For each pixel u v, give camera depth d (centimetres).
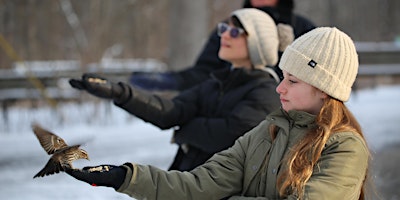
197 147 629
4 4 2495
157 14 2953
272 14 852
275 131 456
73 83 587
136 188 426
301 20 874
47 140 394
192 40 1877
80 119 1595
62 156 380
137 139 1385
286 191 420
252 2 879
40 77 1688
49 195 948
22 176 1075
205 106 648
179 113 638
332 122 426
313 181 403
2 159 1205
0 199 920
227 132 604
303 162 414
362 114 1603
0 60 2353
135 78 919
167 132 1484
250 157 460
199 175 457
